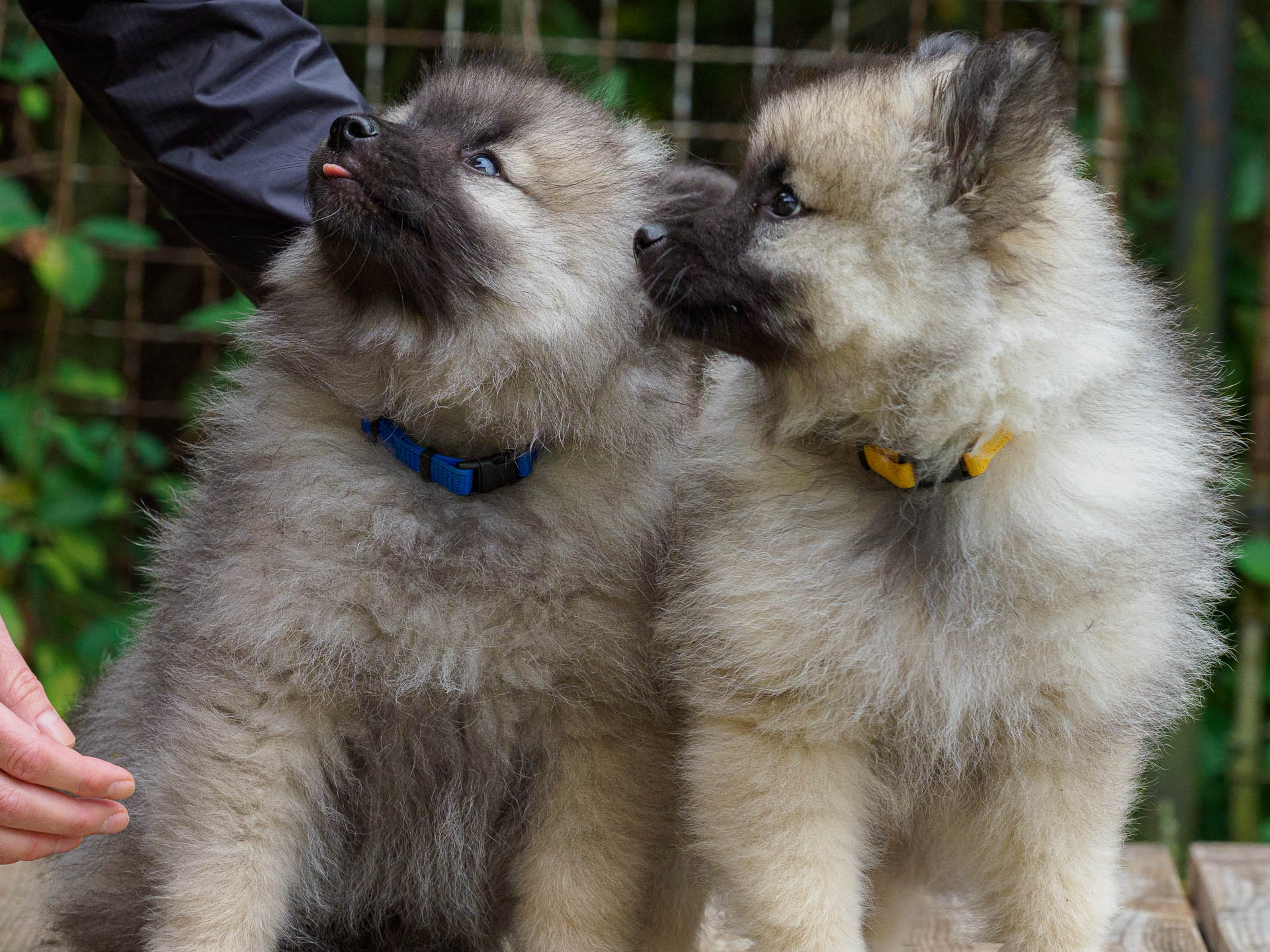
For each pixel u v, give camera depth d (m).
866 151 1.12
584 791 1.16
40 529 1.64
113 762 1.23
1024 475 1.11
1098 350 1.11
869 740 1.13
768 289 1.13
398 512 1.15
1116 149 1.60
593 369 1.20
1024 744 1.12
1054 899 1.14
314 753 1.15
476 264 1.19
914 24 1.61
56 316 1.69
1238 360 1.73
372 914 1.21
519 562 1.15
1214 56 1.58
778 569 1.12
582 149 1.24
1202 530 1.16
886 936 1.21
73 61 1.29
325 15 1.85
